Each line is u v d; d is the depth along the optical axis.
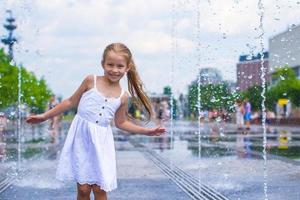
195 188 5.95
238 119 24.50
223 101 20.23
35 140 17.16
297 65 45.56
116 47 3.72
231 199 5.27
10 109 30.09
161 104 30.56
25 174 7.29
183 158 9.66
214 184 6.25
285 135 18.73
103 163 3.66
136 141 16.22
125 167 8.12
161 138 18.12
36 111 41.25
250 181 6.46
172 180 6.61
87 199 3.74
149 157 9.94
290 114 41.91
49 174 7.29
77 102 3.80
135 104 3.98
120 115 3.89
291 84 41.75
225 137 17.66
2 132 22.09
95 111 3.69
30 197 5.43
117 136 20.31
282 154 10.16
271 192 5.64
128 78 3.89
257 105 30.62
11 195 5.56
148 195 5.47
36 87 41.38
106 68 3.72
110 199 5.23
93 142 3.66
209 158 9.53
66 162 3.72
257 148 11.89
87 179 3.67
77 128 3.73
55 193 5.67
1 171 7.69
